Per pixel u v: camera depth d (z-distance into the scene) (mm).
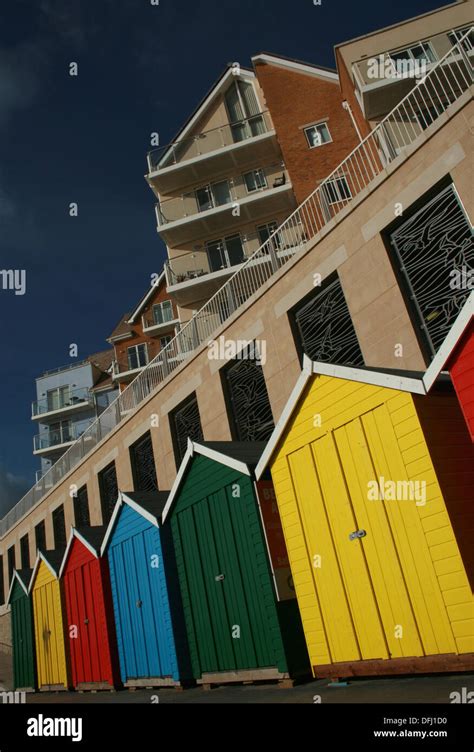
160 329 41438
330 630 6359
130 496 11109
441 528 5273
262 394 13922
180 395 16734
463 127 9320
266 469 7578
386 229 10719
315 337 12344
